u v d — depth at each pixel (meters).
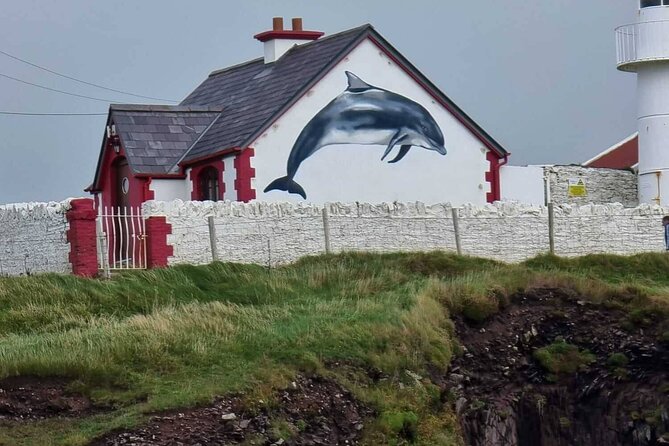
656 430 48.97
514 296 53.91
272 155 66.44
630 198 78.69
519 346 51.56
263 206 58.09
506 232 63.22
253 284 53.72
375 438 42.91
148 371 43.16
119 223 55.75
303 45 74.19
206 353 44.66
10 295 50.28
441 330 49.84
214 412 40.84
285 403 42.59
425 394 45.91
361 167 68.88
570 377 50.88
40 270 56.75
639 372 50.62
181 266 54.31
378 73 69.38
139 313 49.97
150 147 69.12
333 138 68.12
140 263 55.84
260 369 43.75
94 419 40.03
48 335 46.22
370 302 51.53
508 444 49.00
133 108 70.62
